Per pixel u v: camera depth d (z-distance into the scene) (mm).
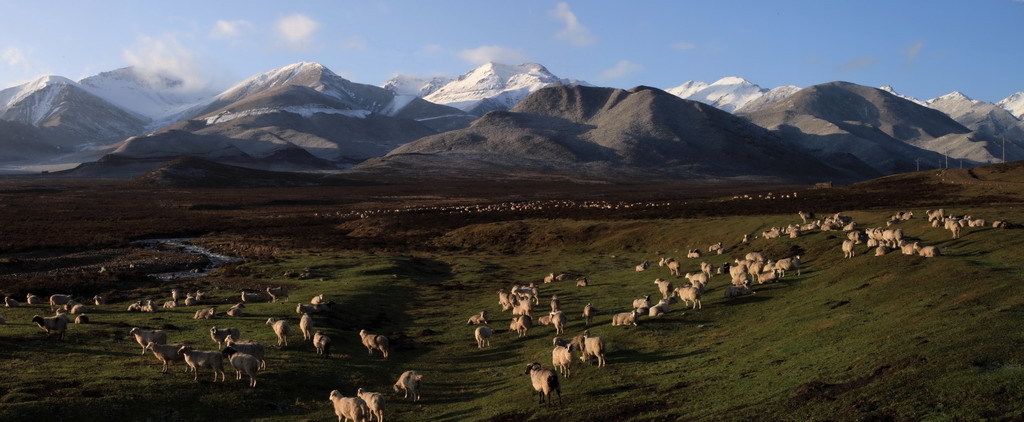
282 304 50156
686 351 31953
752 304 40406
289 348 36000
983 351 22250
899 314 30203
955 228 52562
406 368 34156
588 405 25266
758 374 25859
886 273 39719
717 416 21891
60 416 24578
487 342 38625
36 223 124812
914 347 24172
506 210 135375
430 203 195750
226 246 100812
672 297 43000
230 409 26562
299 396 28703
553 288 58406
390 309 51281
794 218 82500
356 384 30969
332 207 180500
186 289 61281
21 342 34562
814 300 37812
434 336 41625
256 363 29172
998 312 26484
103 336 37219
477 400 28312
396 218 124875
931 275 36469
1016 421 17688
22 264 76125
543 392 25953
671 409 23531
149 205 179125
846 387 22125
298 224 130750
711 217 97625
